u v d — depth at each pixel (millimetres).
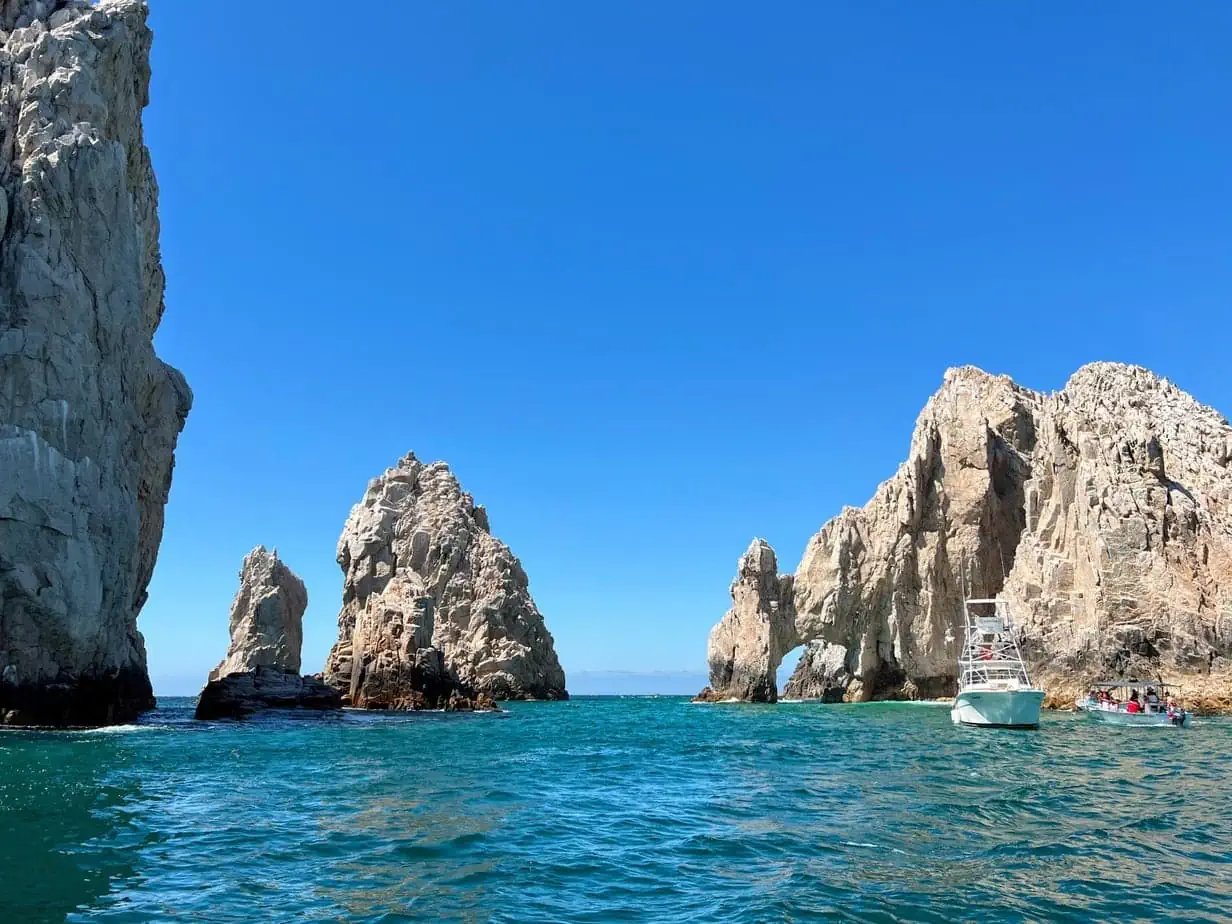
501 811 23328
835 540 103000
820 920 13445
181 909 13789
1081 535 77000
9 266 45844
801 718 69625
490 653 127188
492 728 58656
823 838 19531
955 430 98812
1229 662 66250
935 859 17359
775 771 32719
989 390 103562
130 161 56406
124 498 49938
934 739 46375
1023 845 18516
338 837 19406
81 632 44938
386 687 78250
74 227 48375
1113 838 19203
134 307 52125
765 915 13672
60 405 45562
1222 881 15578
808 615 103562
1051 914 13695
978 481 96625
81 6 56531
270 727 52688
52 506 44062
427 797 25672
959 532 96625
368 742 44531
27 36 52188
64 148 48438
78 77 50688
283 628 113688
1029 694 53219
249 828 20281
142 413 56000
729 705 101188
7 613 42656
